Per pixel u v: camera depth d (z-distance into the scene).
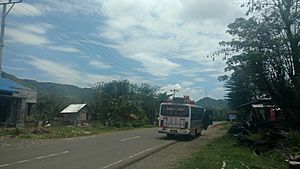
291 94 25.12
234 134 33.62
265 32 24.88
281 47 25.02
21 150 18.06
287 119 26.06
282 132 21.47
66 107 61.44
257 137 22.48
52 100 55.66
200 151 20.31
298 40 24.39
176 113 29.94
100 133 35.00
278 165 15.27
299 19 24.52
